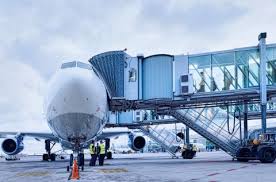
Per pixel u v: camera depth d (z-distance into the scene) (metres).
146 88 23.94
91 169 18.41
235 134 27.94
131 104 25.69
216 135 27.09
